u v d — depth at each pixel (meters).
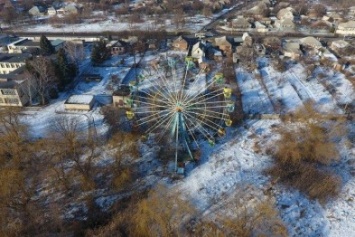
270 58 95.06
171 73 84.56
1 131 58.00
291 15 133.50
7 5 154.38
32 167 52.47
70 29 124.38
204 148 57.78
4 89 67.25
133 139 59.19
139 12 144.75
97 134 60.59
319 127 61.50
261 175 51.66
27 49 94.00
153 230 41.25
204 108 55.31
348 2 159.50
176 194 47.72
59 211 44.88
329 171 52.19
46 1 169.88
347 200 47.19
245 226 42.28
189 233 41.78
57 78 74.25
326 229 42.88
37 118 65.81
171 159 54.88
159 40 107.62
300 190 48.59
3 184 45.34
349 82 80.56
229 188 49.12
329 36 114.75
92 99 69.75
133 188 49.06
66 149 55.25
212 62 92.50
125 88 72.25
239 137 60.81
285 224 43.28
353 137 60.28
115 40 106.62
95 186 49.12
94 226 42.66
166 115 54.75
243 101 72.62
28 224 42.19
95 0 166.00
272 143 58.75
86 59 94.88
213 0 164.62
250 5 166.50
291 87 78.31
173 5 151.88
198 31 120.50
